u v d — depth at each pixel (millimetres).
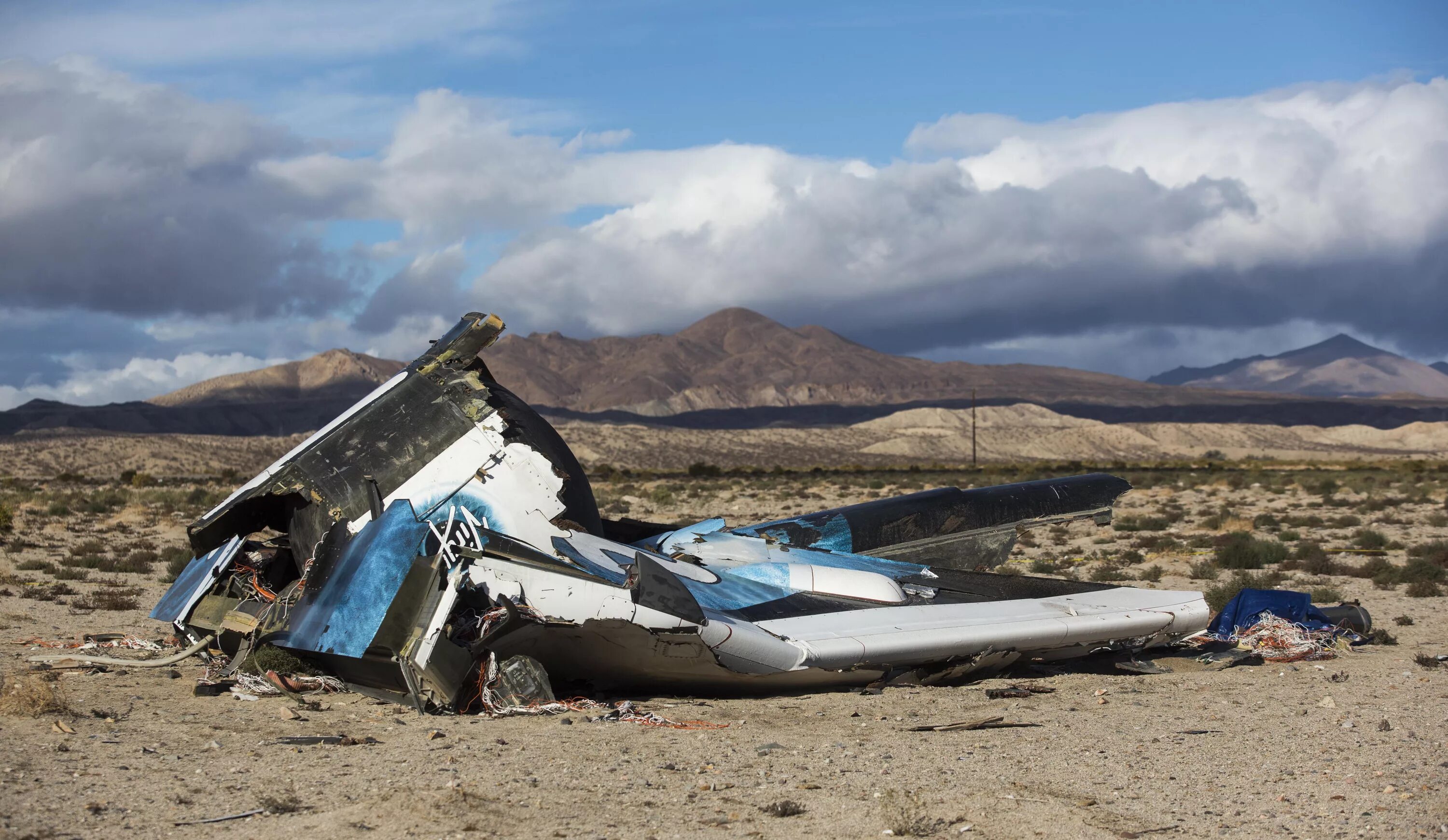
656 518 43219
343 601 10055
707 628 10219
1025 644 12102
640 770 7621
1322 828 6387
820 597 12836
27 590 18984
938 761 8023
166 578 22438
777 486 74625
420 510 11070
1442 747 8523
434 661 9570
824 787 7230
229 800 6641
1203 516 42344
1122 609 13156
